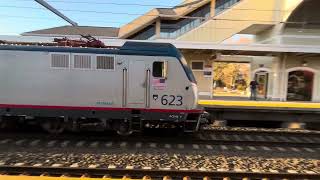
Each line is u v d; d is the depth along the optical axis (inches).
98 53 549.6
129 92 552.4
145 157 467.5
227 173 380.2
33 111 554.9
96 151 491.8
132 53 551.8
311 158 489.7
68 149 498.0
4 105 553.0
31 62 550.6
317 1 1342.3
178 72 554.3
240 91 1475.1
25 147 502.6
